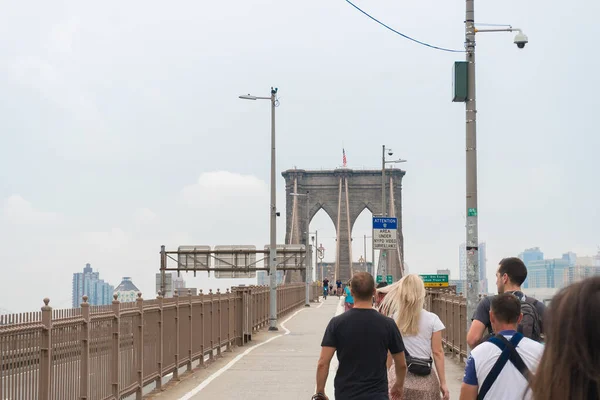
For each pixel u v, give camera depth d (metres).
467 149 16.98
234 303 28.30
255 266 69.69
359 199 160.38
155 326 16.62
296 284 68.19
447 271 35.81
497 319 5.84
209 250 69.88
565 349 3.00
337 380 7.84
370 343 7.74
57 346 10.48
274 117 40.22
